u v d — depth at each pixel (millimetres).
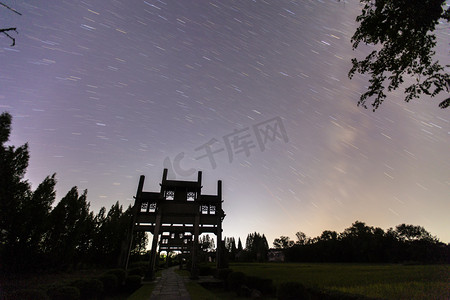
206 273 30547
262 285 16797
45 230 24453
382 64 7145
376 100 7594
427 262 67562
